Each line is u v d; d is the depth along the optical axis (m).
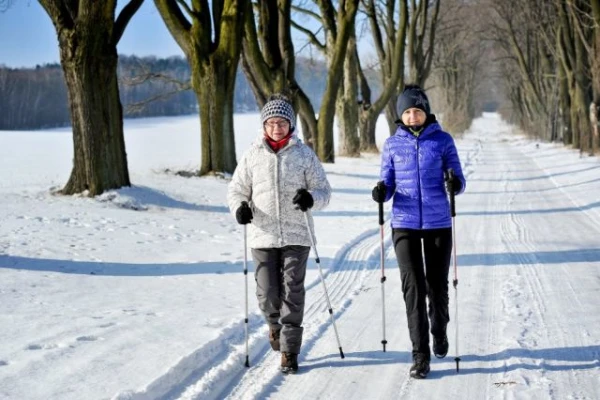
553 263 8.65
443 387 4.60
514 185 19.19
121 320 5.84
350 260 9.09
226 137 17.72
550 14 36.88
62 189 13.77
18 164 30.61
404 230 4.95
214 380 4.59
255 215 5.01
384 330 5.32
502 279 7.82
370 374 4.86
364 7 33.44
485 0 46.66
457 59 57.97
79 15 12.70
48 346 5.05
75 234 9.88
